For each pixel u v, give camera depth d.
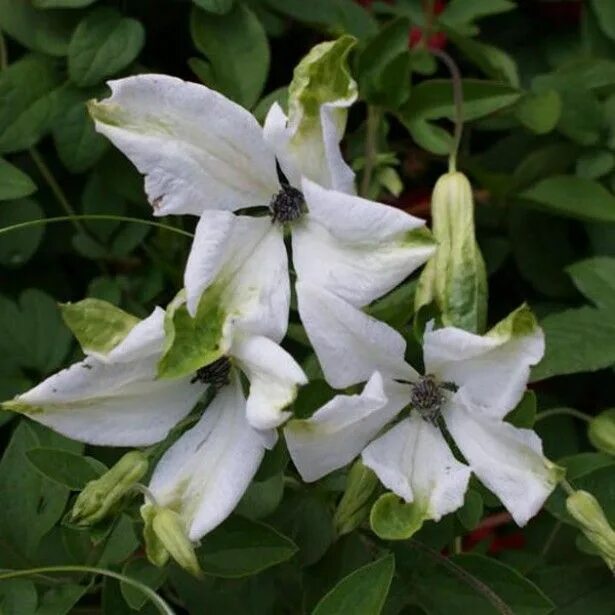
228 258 0.45
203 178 0.45
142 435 0.45
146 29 0.56
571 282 0.57
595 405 0.56
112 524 0.45
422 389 0.45
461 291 0.47
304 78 0.45
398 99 0.54
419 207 0.57
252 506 0.47
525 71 0.60
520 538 0.55
